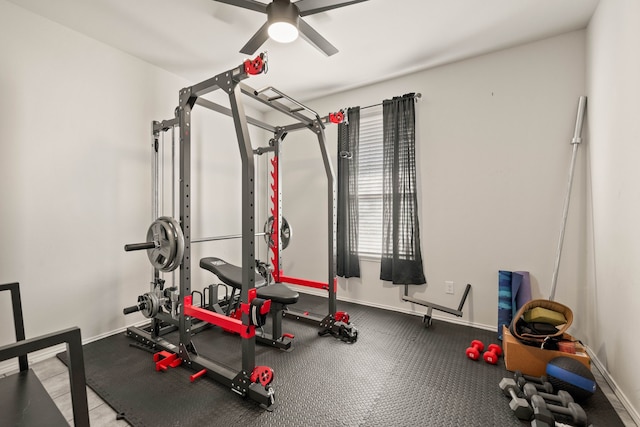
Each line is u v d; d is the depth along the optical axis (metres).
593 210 2.08
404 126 2.90
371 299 3.24
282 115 4.00
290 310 3.00
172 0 1.95
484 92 2.62
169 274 2.95
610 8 1.78
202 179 3.27
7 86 1.96
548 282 2.38
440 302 2.84
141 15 2.10
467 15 2.10
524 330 1.92
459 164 2.73
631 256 1.52
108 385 1.75
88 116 2.35
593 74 2.06
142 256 2.71
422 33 2.30
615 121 1.71
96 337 2.39
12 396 1.15
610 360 1.75
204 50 2.57
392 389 1.71
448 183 2.79
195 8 2.03
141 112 2.71
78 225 2.30
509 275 2.41
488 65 2.60
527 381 1.68
